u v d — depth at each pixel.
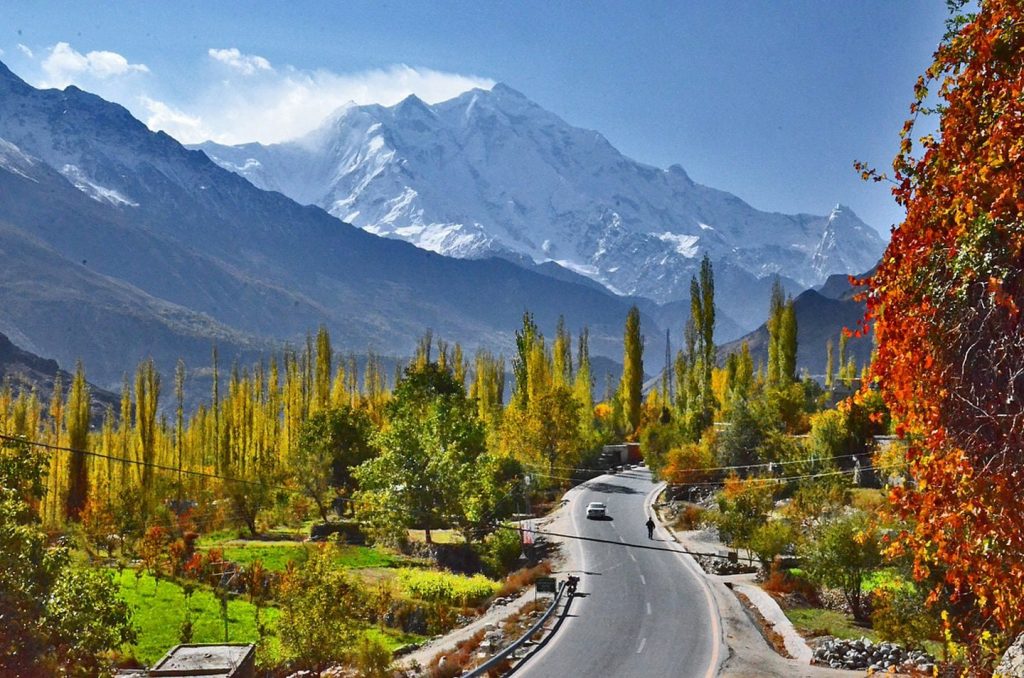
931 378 8.44
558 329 148.38
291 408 131.50
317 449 98.31
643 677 38.41
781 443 88.75
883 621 39.09
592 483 109.12
